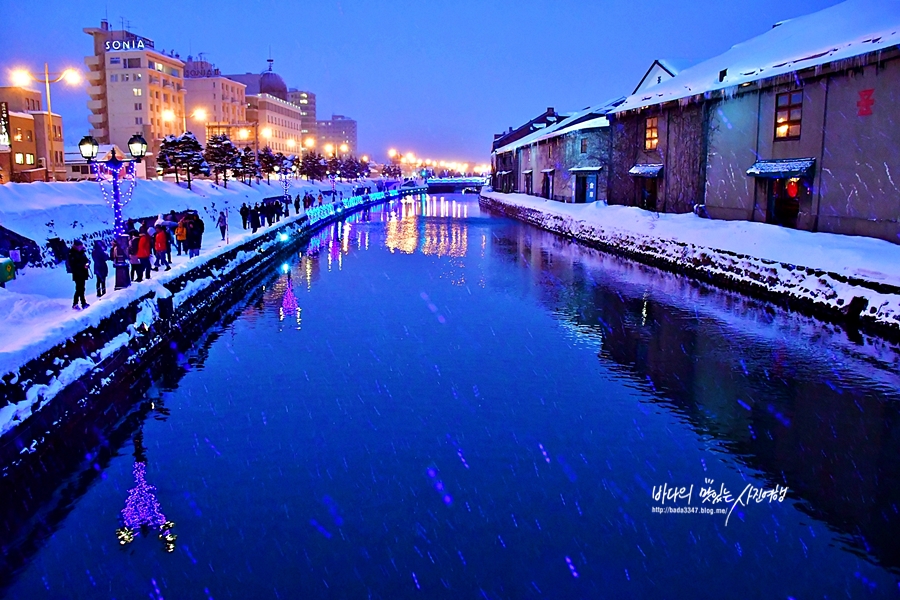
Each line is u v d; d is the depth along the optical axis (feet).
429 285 82.48
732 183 91.91
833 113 72.54
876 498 28.78
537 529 26.84
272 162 220.43
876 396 40.47
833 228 73.26
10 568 24.88
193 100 334.85
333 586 23.50
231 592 23.25
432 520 27.53
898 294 50.19
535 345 53.36
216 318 64.59
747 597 22.79
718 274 76.33
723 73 96.58
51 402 33.47
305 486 30.53
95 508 29.04
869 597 22.67
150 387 44.45
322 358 50.60
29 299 42.37
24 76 106.93
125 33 300.40
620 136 130.82
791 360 47.67
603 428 36.60
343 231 161.99
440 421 37.96
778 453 33.22
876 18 74.59
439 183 480.64
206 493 30.09
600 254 111.55
